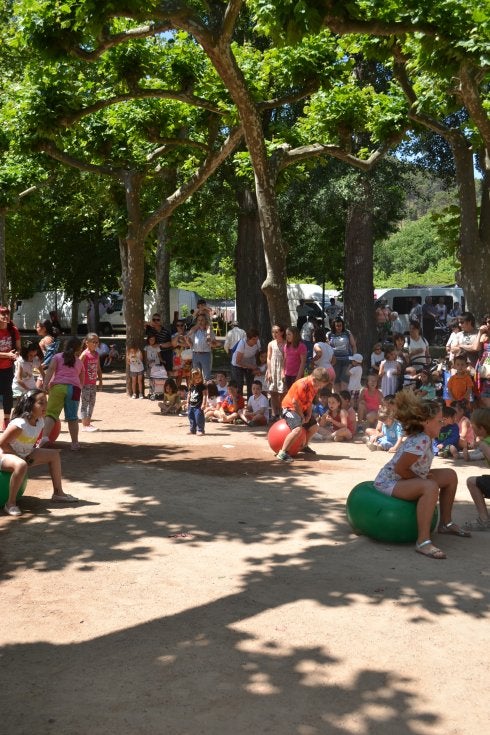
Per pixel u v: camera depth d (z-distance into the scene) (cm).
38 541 697
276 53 1558
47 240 3481
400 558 653
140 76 1664
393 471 699
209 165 1853
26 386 1377
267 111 2497
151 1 1137
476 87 1323
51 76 1628
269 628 502
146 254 2953
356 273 2486
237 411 1498
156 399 1884
